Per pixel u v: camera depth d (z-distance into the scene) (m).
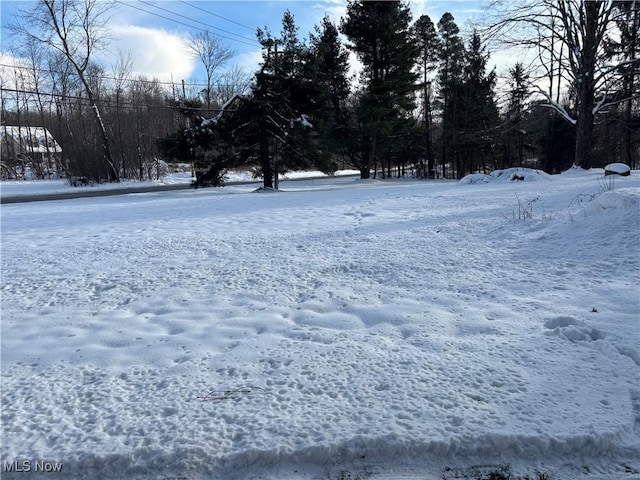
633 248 5.42
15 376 3.20
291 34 22.38
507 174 18.25
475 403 2.64
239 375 3.08
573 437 2.31
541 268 5.29
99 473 2.24
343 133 33.47
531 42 22.52
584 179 15.94
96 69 37.66
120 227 9.91
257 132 21.89
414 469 2.24
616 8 20.56
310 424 2.48
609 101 23.52
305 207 12.17
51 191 27.78
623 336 3.43
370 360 3.22
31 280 5.64
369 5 30.56
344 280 5.20
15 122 58.97
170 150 21.64
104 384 3.04
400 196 13.91
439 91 44.19
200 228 9.16
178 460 2.27
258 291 4.91
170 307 4.53
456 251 6.20
